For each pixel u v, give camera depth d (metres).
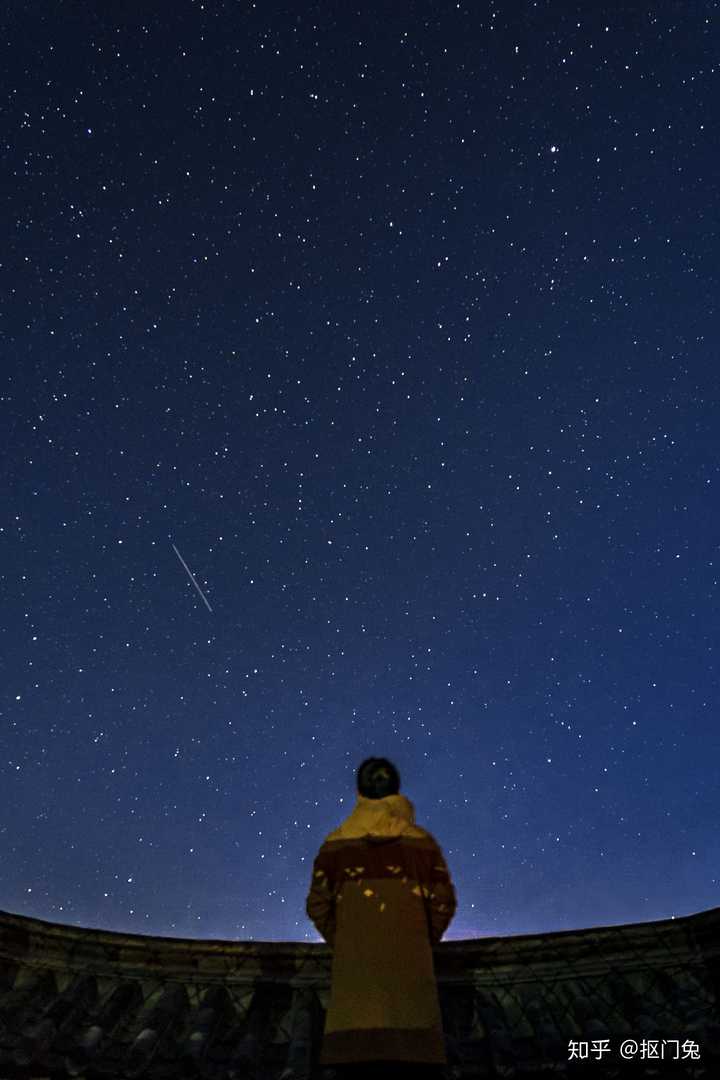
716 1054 4.43
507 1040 4.94
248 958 5.64
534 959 5.55
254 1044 4.96
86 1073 4.54
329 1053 3.23
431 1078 3.23
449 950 5.66
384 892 3.59
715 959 5.29
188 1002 5.37
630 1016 5.02
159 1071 4.64
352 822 3.83
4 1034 4.75
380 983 3.35
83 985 5.38
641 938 5.50
